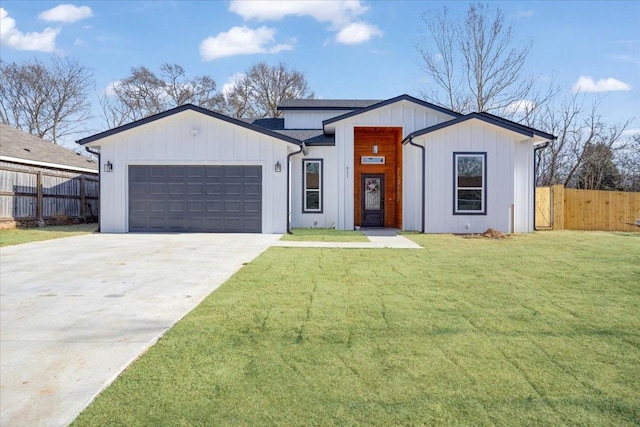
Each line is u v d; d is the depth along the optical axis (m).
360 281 6.10
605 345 3.61
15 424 2.47
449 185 13.20
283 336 3.85
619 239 11.68
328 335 3.87
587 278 6.30
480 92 25.97
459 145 13.20
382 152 16.75
